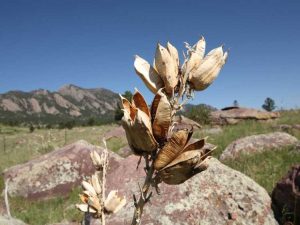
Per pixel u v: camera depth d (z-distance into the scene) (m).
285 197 5.82
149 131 1.36
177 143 1.37
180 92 1.45
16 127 56.47
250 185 6.09
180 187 5.79
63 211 8.23
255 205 5.75
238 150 11.05
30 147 21.02
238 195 5.84
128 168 6.86
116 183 6.59
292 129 15.03
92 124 47.78
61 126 47.12
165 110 1.38
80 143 12.01
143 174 6.58
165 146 1.37
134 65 1.51
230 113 20.89
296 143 10.77
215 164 6.34
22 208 9.62
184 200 5.62
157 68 1.49
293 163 9.38
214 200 5.73
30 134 34.19
